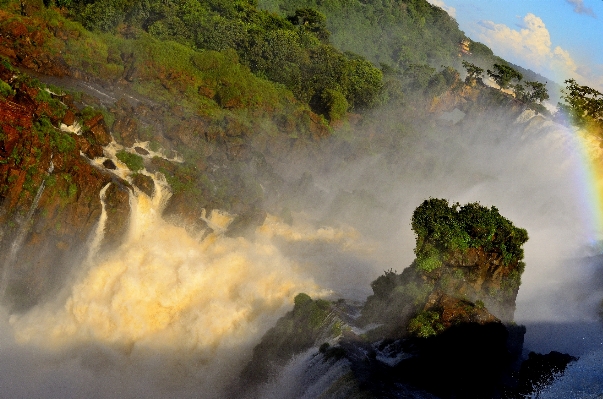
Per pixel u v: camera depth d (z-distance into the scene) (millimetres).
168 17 100875
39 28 83000
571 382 41719
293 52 108375
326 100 106188
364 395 38375
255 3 131875
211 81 95500
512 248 47281
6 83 59000
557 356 44875
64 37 86438
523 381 43250
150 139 71750
